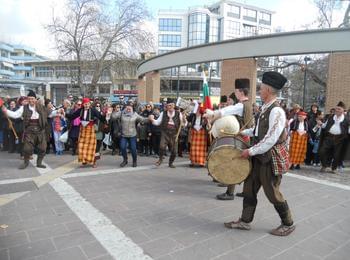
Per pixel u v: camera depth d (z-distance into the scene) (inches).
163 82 2167.8
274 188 155.9
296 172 333.1
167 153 438.3
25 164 313.6
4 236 156.9
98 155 374.9
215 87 2000.5
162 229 168.6
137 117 332.8
